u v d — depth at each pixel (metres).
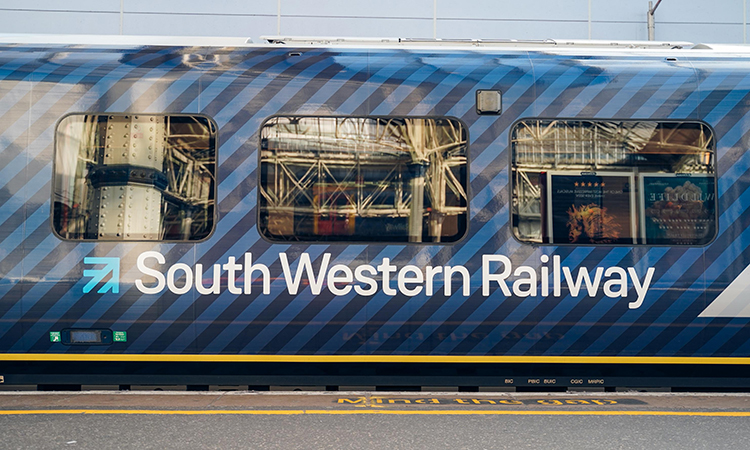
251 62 4.74
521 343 4.63
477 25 9.75
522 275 4.62
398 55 4.82
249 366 4.62
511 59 4.82
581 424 3.95
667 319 4.66
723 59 4.88
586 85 4.74
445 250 4.62
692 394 4.75
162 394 4.63
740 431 3.82
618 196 4.69
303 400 4.50
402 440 3.60
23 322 4.58
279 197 4.64
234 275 4.60
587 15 9.78
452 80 4.72
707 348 4.68
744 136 4.75
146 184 4.63
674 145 4.73
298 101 4.68
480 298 4.61
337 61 4.76
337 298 4.60
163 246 4.60
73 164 4.62
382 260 4.61
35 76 4.66
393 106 4.69
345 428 3.83
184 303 4.59
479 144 4.68
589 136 4.71
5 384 4.62
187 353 4.61
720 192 4.71
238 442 3.55
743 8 9.86
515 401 4.50
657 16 9.81
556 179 4.68
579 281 4.63
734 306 4.69
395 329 4.61
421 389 4.82
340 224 4.64
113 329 4.59
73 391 4.70
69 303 4.58
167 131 4.66
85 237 4.60
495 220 4.64
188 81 4.68
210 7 9.65
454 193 4.66
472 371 4.64
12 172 4.61
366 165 4.66
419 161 4.67
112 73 4.69
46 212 4.60
